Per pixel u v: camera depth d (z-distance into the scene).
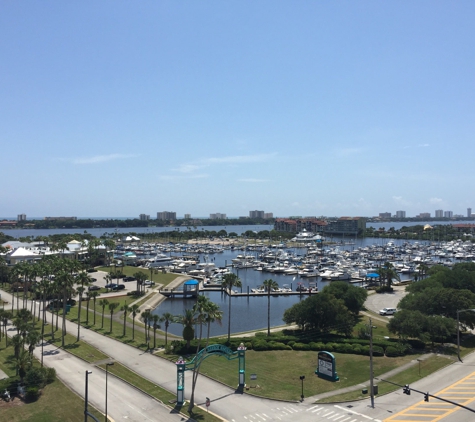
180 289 182.50
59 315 128.75
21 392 67.81
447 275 132.50
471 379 72.81
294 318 111.62
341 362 83.62
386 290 173.38
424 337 89.56
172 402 65.56
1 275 182.38
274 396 67.44
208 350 70.75
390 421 57.88
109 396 67.94
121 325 118.50
